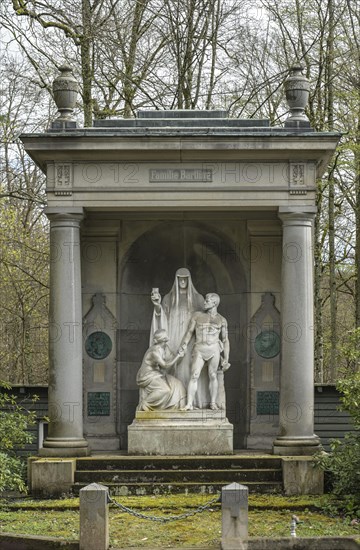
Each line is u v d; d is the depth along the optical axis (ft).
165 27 112.16
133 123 77.36
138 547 56.39
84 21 105.91
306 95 76.07
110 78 115.65
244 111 123.65
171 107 114.52
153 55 111.86
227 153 74.02
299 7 115.14
